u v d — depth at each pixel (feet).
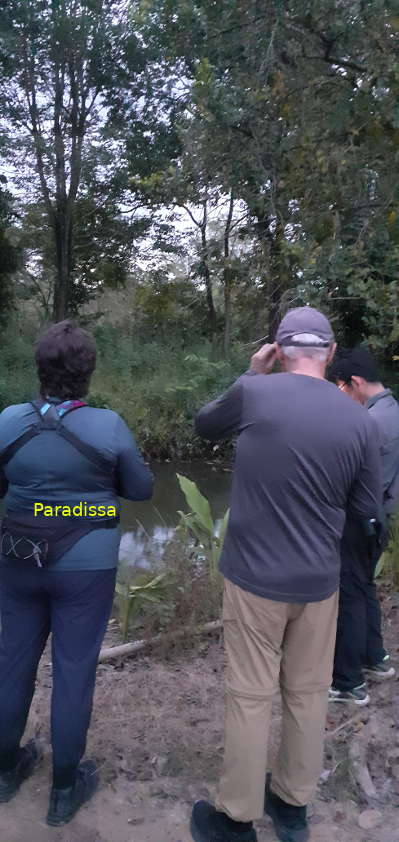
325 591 7.45
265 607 7.34
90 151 63.82
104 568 8.14
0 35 56.65
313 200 22.94
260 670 7.48
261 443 7.40
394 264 21.33
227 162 26.86
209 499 32.89
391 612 14.84
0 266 69.41
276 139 25.23
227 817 7.85
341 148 22.07
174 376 47.98
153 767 9.46
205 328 69.51
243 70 25.32
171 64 34.32
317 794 9.03
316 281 22.25
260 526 7.39
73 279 76.79
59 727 8.14
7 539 8.07
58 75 62.28
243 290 32.63
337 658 11.00
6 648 8.38
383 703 11.07
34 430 8.02
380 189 21.72
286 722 7.92
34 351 8.29
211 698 11.37
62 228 69.56
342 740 10.02
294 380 7.64
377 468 7.66
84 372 8.21
